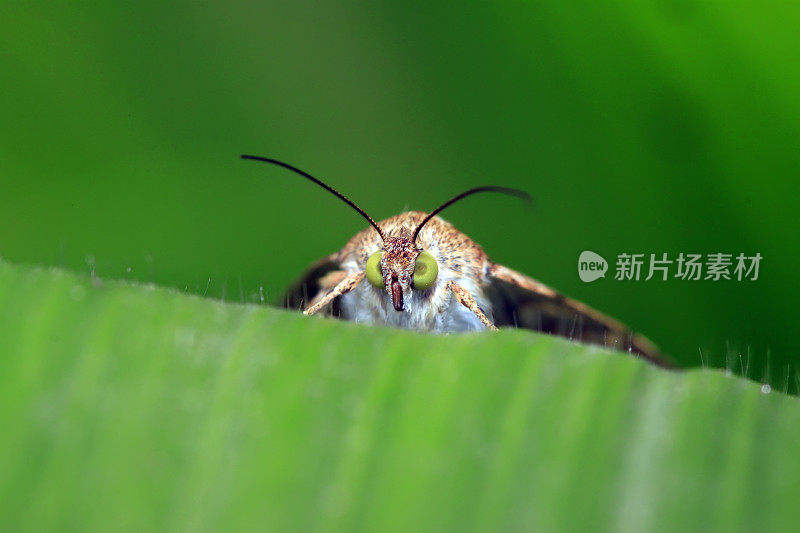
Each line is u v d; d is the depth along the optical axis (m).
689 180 0.11
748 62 0.11
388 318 0.11
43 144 0.11
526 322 0.11
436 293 0.11
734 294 0.11
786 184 0.11
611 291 0.11
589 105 0.11
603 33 0.11
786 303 0.11
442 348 0.05
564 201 0.11
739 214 0.11
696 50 0.11
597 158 0.11
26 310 0.05
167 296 0.05
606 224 0.11
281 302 0.11
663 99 0.11
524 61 0.12
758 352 0.11
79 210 0.11
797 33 0.11
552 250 0.11
